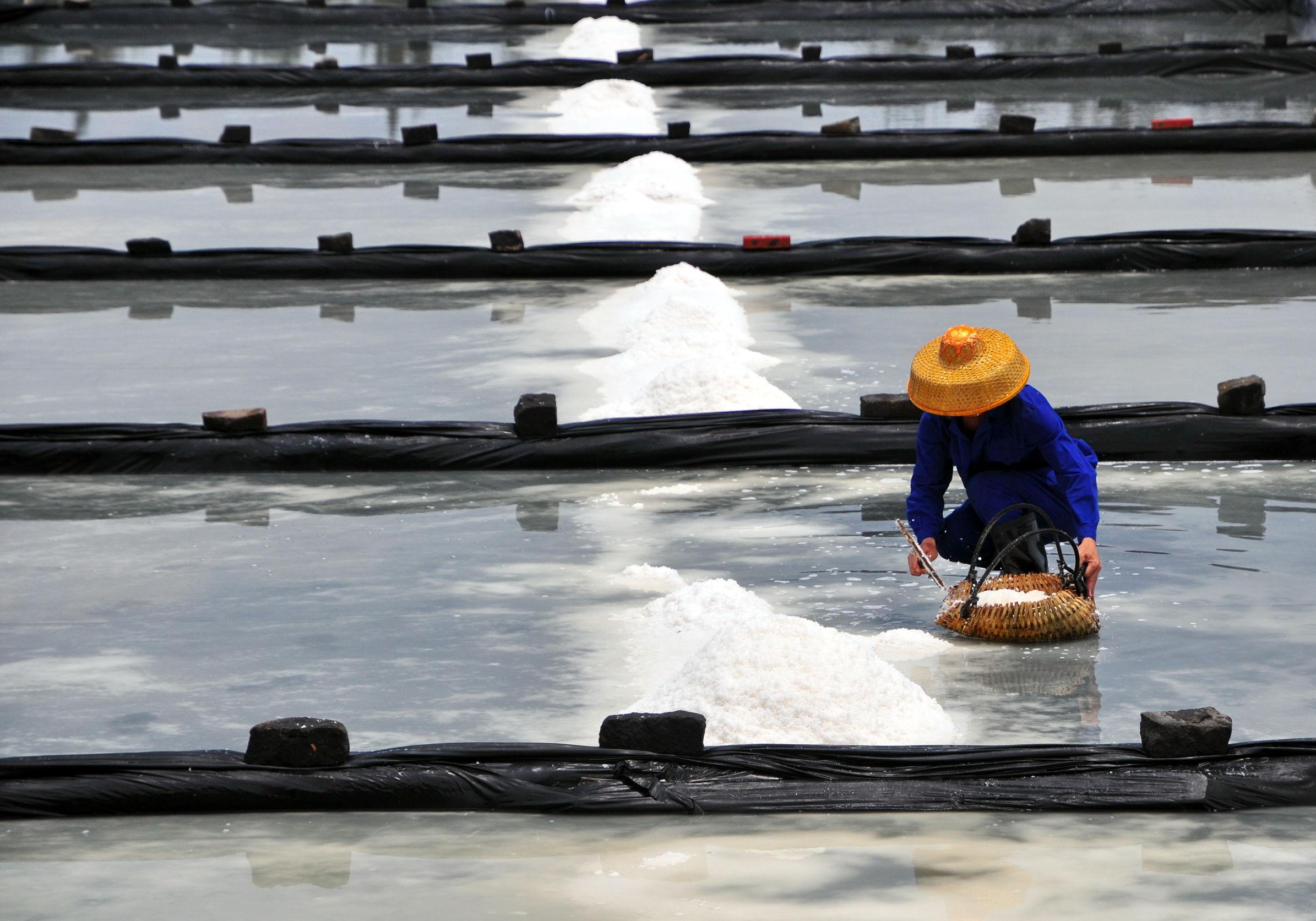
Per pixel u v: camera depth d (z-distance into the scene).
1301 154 19.75
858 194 18.19
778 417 10.09
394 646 7.23
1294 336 12.32
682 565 8.27
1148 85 24.50
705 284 13.88
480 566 8.30
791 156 20.12
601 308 13.79
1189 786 5.69
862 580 7.98
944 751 5.86
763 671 6.30
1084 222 16.45
